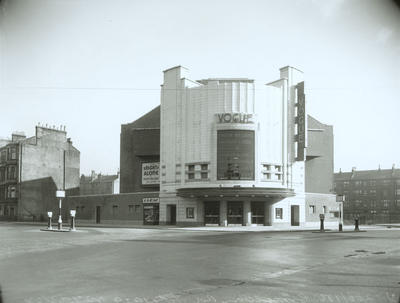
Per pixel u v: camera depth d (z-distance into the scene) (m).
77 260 13.55
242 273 10.88
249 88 43.22
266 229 36.81
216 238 24.00
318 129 52.19
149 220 47.78
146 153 51.22
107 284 9.41
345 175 117.44
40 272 11.09
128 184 53.53
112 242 21.14
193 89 44.28
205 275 10.55
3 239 23.72
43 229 35.22
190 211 43.78
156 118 52.31
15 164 65.06
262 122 43.31
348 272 11.14
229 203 42.62
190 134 44.09
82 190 91.62
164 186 46.09
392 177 107.81
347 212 112.88
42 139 67.31
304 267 12.01
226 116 41.97
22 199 63.91
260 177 42.50
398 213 102.44
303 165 46.66
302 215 46.06
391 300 7.93
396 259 14.01
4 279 10.07
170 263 12.73
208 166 42.56
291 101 45.41
